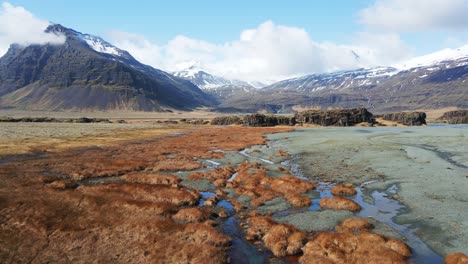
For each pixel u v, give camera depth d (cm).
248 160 6838
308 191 4309
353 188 4306
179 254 2477
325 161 6431
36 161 6206
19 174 4994
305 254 2517
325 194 4178
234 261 2470
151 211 3394
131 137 11625
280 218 3334
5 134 10756
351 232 2908
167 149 8356
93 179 5103
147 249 2567
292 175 5281
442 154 6856
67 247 2603
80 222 3056
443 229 2942
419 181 4616
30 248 2572
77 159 6512
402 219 3241
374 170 5438
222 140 10838
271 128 17738
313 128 17588
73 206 3516
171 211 3459
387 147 8100
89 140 10075
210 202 3812
